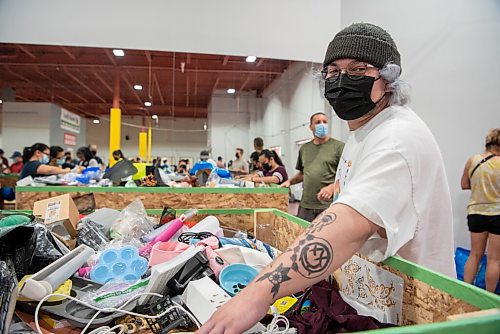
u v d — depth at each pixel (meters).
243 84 9.11
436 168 0.77
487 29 2.96
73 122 13.27
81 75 8.82
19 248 0.84
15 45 6.70
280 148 8.48
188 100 10.45
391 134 0.74
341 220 0.61
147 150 12.09
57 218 1.28
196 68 7.20
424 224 0.75
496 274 2.51
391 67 0.84
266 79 8.52
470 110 2.98
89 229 1.29
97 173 3.18
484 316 0.42
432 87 2.97
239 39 3.76
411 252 0.76
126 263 1.00
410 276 0.69
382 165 0.69
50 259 0.87
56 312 0.73
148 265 0.99
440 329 0.39
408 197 0.69
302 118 6.76
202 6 3.70
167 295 0.81
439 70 2.96
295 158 7.38
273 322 0.68
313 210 2.83
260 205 2.46
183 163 9.84
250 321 0.53
